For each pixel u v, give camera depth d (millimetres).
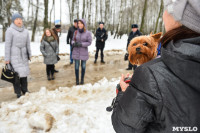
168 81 542
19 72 3236
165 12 625
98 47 7094
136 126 641
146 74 595
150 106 598
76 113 2498
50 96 3400
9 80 3189
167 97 543
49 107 2615
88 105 2857
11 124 2201
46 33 4453
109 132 2092
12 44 3127
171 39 567
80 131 2092
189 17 487
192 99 499
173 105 534
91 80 4910
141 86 611
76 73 4395
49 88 4191
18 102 3098
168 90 541
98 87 3896
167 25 618
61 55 8078
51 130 2107
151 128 646
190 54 472
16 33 3096
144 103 600
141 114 611
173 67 521
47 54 4527
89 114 2471
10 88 4086
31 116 2182
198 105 494
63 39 16984
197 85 475
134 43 1068
